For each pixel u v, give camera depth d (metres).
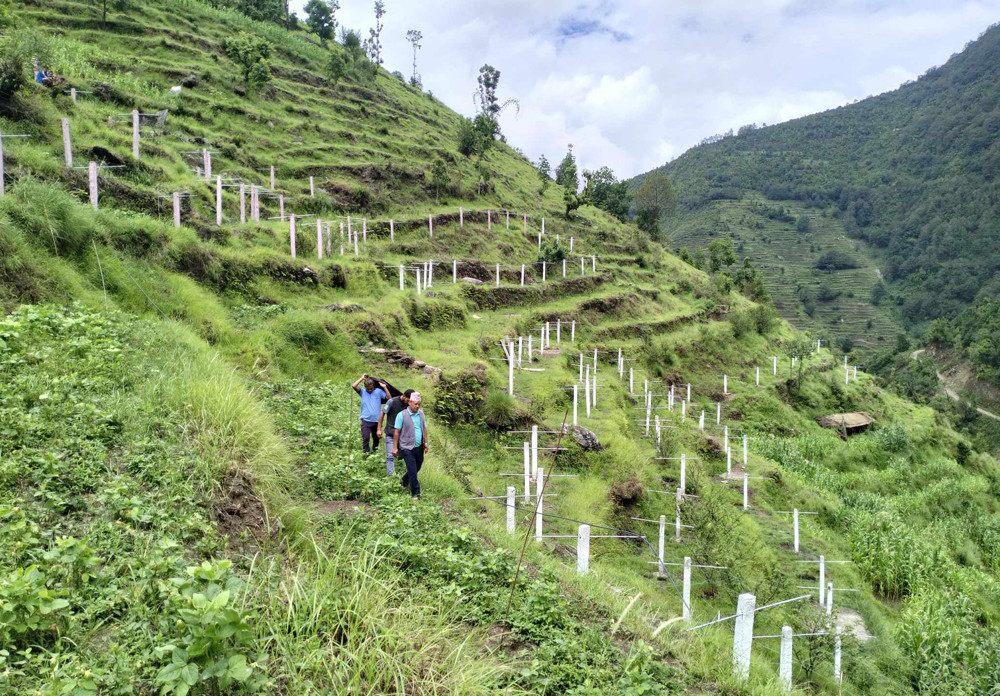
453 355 20.72
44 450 6.47
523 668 5.79
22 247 10.85
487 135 62.16
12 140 17.80
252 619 4.91
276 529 6.73
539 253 42.38
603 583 9.41
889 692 13.56
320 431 10.49
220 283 16.52
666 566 14.97
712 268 71.50
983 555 30.30
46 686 3.84
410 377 17.56
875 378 63.72
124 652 4.34
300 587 5.60
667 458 22.17
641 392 31.92
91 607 4.65
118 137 22.69
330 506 8.07
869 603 18.84
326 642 5.17
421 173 44.78
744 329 51.69
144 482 6.54
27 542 5.02
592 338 35.62
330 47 71.88
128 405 7.66
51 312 9.70
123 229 14.14
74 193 15.92
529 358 25.61
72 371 8.43
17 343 8.52
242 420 7.89
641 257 56.38
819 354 58.22
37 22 40.69
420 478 10.48
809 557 20.16
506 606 6.77
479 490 13.61
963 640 16.22
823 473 33.50
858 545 22.70
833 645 13.12
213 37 49.66
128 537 5.62
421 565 6.96
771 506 24.80
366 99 58.72
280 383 13.38
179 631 4.41
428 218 38.69
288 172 36.53
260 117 41.41
